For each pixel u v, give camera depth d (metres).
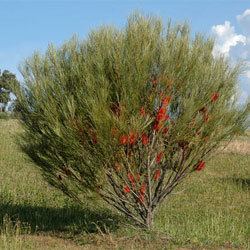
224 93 9.96
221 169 21.77
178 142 9.66
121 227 10.75
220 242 10.09
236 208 14.64
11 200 13.10
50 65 9.84
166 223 11.34
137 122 8.88
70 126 9.09
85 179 9.60
